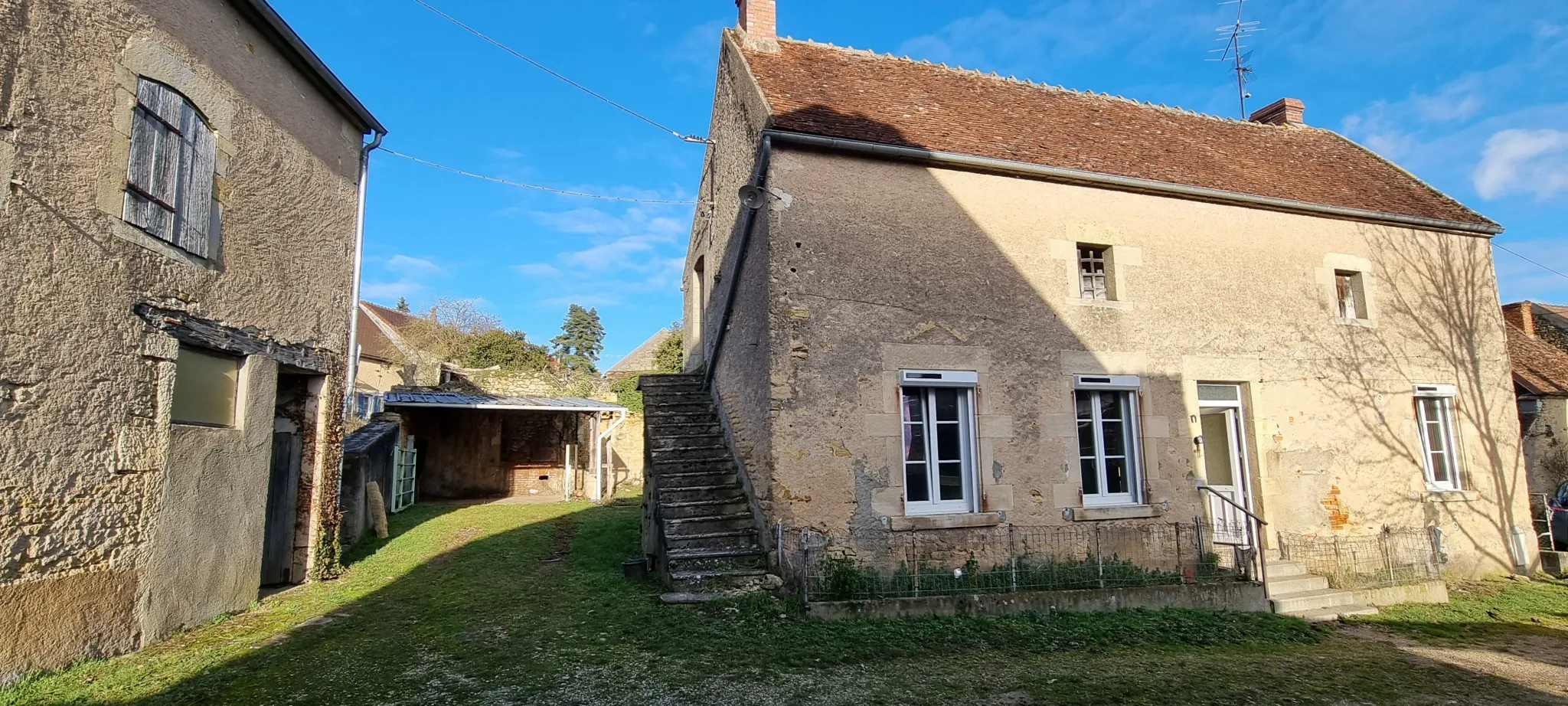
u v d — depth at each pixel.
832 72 10.20
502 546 10.12
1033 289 8.84
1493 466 10.80
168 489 5.64
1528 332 16.30
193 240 5.95
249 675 4.98
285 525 7.74
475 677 5.10
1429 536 10.08
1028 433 8.50
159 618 5.57
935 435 8.34
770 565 7.58
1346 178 11.63
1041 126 10.26
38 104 4.68
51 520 4.71
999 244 8.79
